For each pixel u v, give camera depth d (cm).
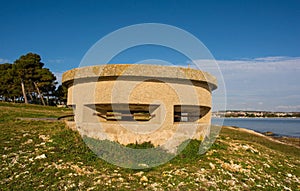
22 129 1362
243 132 2936
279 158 1384
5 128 1380
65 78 1330
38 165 941
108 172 936
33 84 4662
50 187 809
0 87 4762
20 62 4247
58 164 962
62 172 903
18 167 925
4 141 1156
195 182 890
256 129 6350
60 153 1050
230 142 1466
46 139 1193
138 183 862
